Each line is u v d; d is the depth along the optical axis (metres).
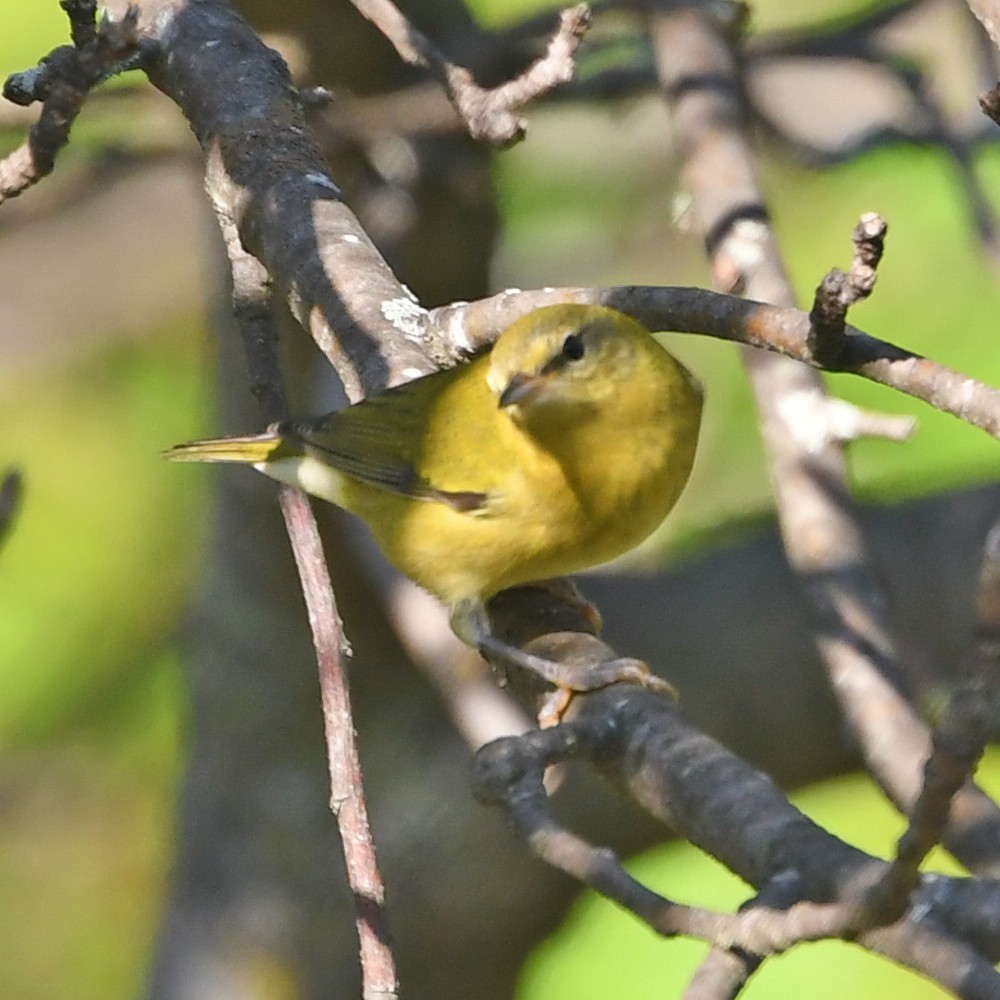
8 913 14.71
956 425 13.59
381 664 12.15
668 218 16.47
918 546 11.77
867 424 9.26
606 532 8.55
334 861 12.38
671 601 11.87
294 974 12.34
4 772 14.51
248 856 12.45
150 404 15.40
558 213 16.11
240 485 12.18
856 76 15.95
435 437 8.59
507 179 15.59
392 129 11.91
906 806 8.13
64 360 15.79
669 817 5.46
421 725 12.12
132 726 14.27
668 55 10.91
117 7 9.39
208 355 12.68
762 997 12.68
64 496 14.73
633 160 16.33
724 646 11.62
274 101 8.87
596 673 6.86
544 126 16.25
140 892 14.79
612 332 8.29
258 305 8.11
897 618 10.80
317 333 8.51
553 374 8.13
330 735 6.11
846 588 8.89
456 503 8.43
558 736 5.60
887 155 13.87
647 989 12.91
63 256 16.50
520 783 5.31
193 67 9.06
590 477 8.34
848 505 9.21
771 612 11.70
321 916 12.37
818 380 9.45
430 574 8.73
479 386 8.66
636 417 8.30
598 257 16.61
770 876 4.94
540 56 12.53
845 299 6.30
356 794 5.95
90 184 13.52
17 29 14.39
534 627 8.41
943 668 11.46
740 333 7.07
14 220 13.45
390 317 8.67
